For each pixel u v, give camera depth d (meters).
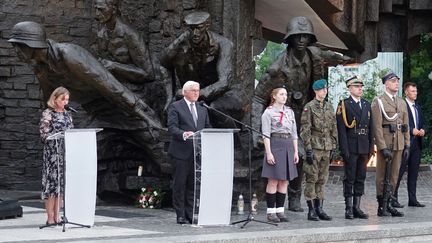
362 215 17.77
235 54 19.88
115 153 19.88
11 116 23.64
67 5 23.27
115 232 14.75
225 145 15.84
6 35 23.41
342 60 19.25
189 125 16.25
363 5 23.47
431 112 38.94
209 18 18.34
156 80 19.73
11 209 16.98
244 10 20.17
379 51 25.59
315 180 17.27
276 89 16.75
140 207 19.31
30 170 23.67
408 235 16.03
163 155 18.92
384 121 19.16
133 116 18.97
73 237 14.03
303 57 18.81
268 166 16.58
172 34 20.34
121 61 19.36
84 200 15.27
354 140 17.64
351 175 17.67
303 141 17.33
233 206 18.84
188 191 16.58
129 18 20.67
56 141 15.28
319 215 17.44
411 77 40.22
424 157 34.62
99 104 19.42
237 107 18.64
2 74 23.47
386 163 18.20
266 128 16.61
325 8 21.98
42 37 17.77
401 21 25.33
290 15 23.31
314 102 17.44
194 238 13.87
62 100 15.38
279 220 16.83
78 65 17.97
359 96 17.77
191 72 18.88
